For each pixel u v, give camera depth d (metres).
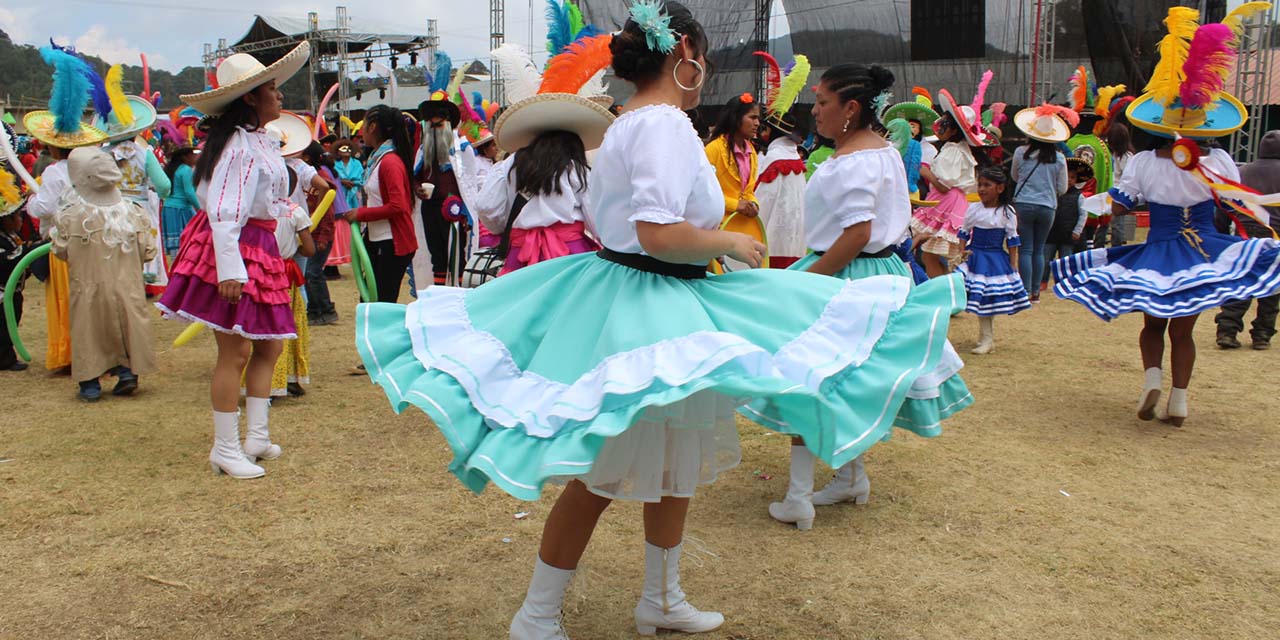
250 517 3.89
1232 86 12.92
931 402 3.46
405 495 4.15
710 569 3.39
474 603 3.11
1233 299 4.71
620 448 2.38
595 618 3.02
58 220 5.70
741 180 6.91
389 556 3.50
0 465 4.53
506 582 3.27
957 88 16.78
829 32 17.22
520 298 2.59
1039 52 16.02
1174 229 5.13
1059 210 10.38
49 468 4.50
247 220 4.31
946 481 4.35
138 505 4.02
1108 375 6.57
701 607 3.09
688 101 2.61
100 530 3.74
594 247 4.58
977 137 7.50
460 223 6.84
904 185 3.85
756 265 2.50
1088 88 14.30
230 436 4.40
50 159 11.05
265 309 4.34
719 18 17.33
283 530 3.75
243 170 4.16
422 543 3.62
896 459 4.68
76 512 3.93
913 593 3.20
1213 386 6.21
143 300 5.92
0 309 6.72
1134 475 4.44
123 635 2.90
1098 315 5.05
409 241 6.48
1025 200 9.34
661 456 2.45
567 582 2.64
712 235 2.39
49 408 5.64
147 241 5.97
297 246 5.63
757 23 17.06
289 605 3.10
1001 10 16.08
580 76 4.33
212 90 4.11
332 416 5.47
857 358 2.41
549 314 2.52
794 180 7.60
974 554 3.53
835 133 3.78
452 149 6.95
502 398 2.36
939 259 7.58
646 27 2.42
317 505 4.02
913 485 4.30
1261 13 12.18
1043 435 5.10
